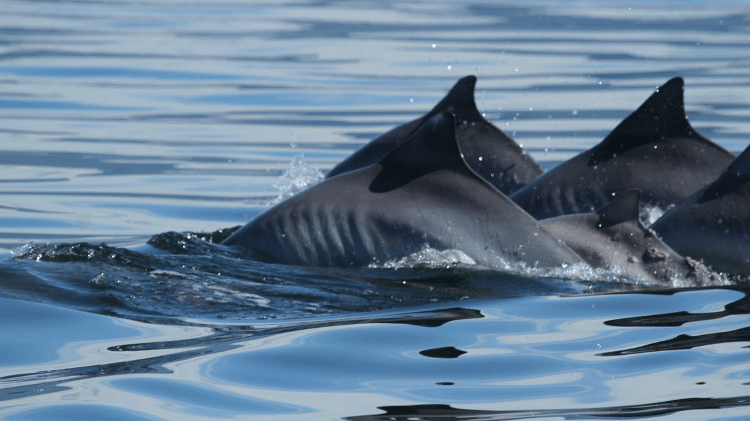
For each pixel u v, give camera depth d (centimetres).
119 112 6719
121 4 12719
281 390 2228
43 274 2866
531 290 3005
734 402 2175
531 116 6762
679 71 8531
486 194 3225
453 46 9669
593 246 3247
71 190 4831
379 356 2434
